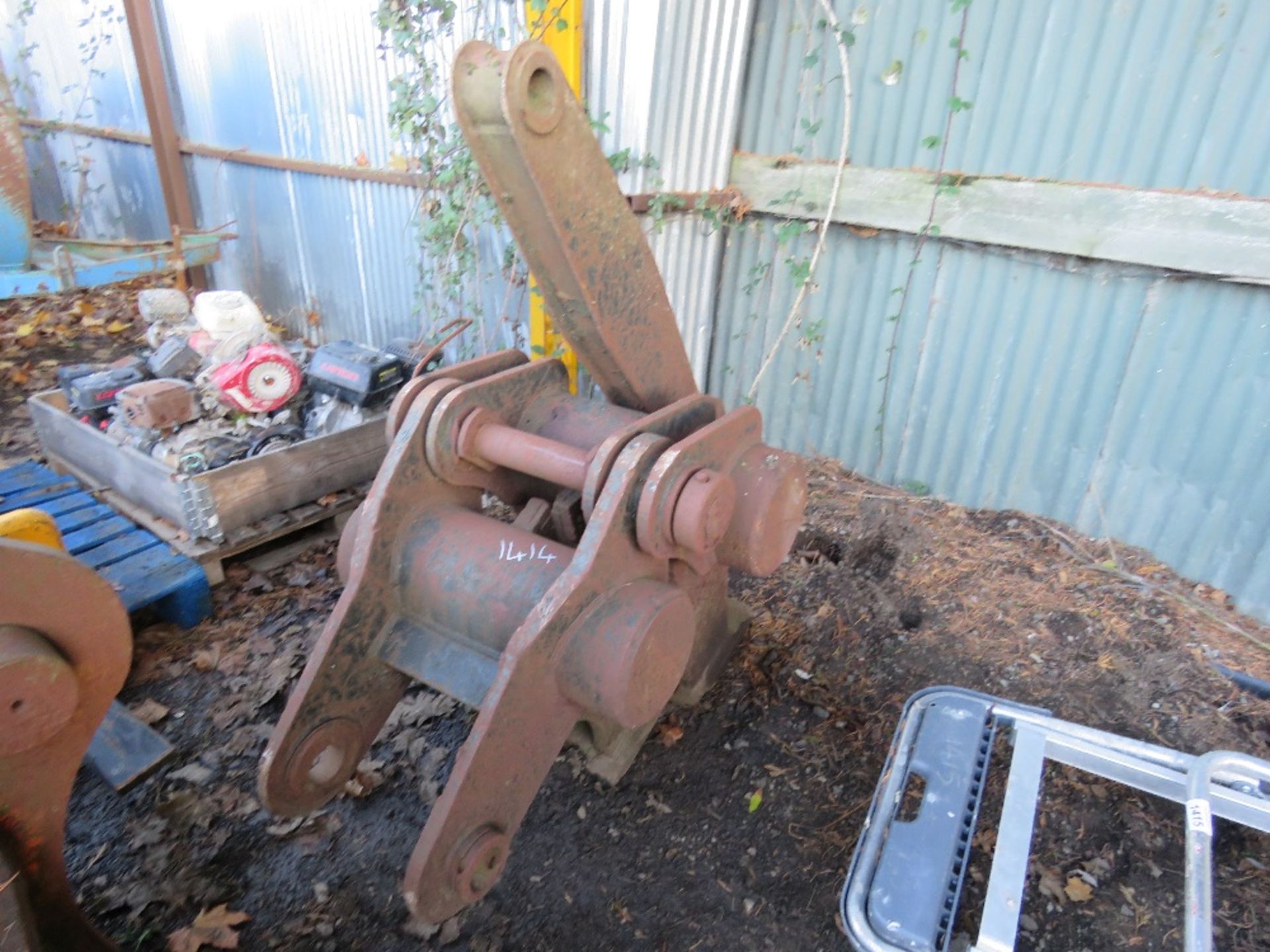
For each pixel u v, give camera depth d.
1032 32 2.91
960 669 2.76
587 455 1.80
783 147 3.64
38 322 5.67
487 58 1.45
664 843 2.16
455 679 1.81
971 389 3.51
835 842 2.17
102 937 1.51
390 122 4.04
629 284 1.88
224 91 5.18
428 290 4.44
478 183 3.84
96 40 5.86
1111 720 2.56
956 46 3.06
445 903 1.57
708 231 3.83
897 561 3.30
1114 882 2.08
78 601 1.11
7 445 4.11
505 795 1.65
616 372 2.03
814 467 4.02
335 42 4.37
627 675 1.59
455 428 1.90
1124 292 3.03
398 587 1.91
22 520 1.79
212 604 2.86
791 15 3.39
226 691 2.56
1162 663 2.77
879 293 3.61
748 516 1.89
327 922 1.93
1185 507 3.13
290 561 3.18
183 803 2.19
